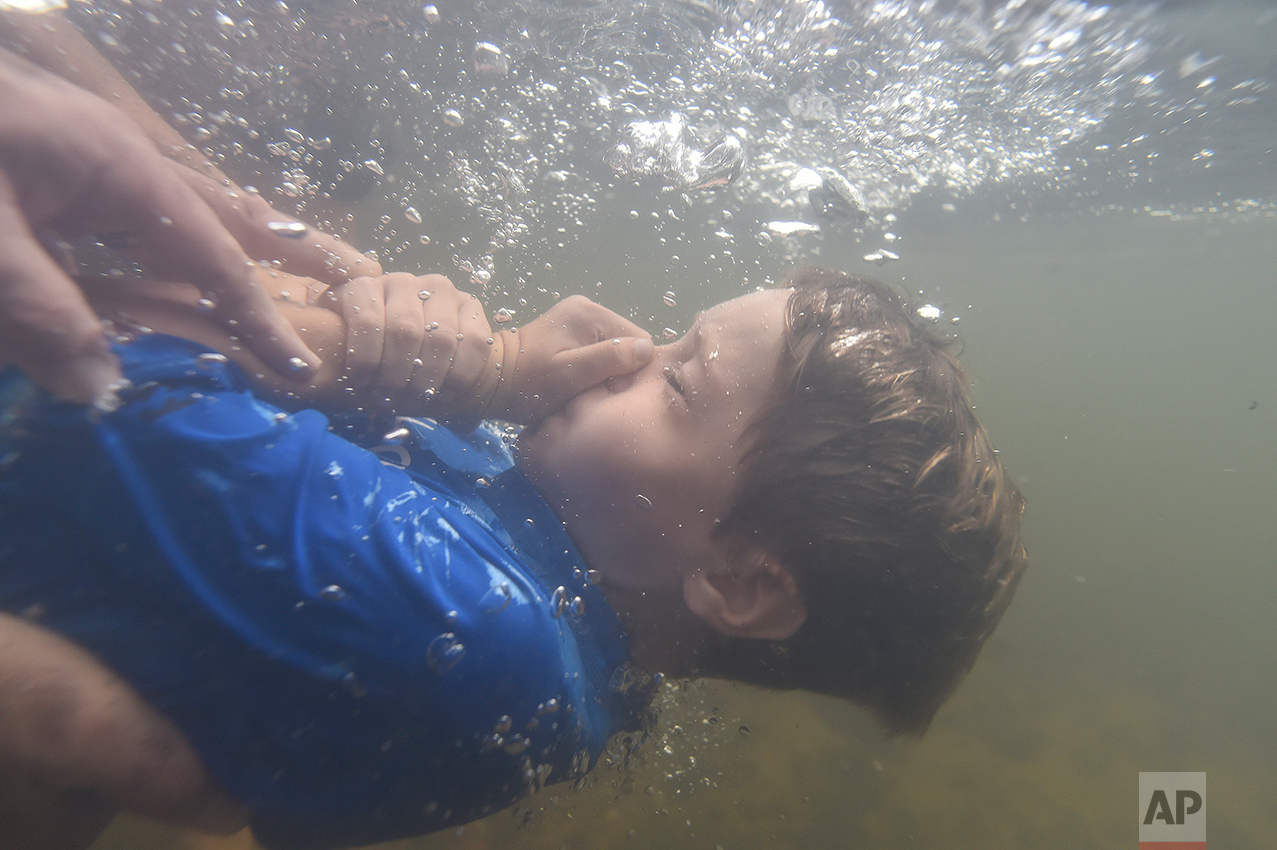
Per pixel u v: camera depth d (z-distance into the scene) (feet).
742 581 1.05
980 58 2.93
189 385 0.75
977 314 29.40
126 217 0.73
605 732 1.03
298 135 1.91
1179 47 3.07
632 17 2.60
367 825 0.85
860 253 8.57
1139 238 11.05
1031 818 4.60
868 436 1.03
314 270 0.99
